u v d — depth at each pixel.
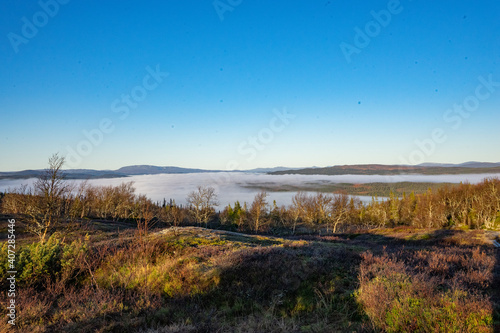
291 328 5.50
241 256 9.80
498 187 56.41
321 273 8.34
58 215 17.36
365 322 5.45
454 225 57.69
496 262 10.20
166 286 8.28
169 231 20.56
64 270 9.43
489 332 4.27
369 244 19.44
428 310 4.87
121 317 6.39
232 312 6.71
